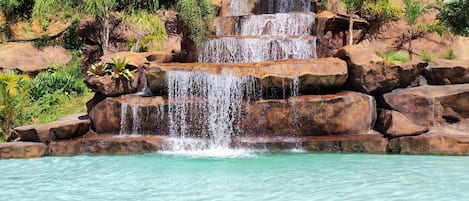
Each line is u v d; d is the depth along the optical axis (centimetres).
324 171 859
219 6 1970
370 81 1213
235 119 1207
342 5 1689
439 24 1549
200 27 1541
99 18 1767
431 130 1149
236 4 2022
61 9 1766
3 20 1936
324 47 1552
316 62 1222
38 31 1958
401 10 1598
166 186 738
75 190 718
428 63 1252
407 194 662
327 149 1112
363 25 1606
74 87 1717
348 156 1044
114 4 1714
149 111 1212
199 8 1554
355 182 752
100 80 1259
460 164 920
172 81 1241
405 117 1169
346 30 1577
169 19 1906
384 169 873
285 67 1204
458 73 1202
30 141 1130
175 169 895
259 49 1510
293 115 1180
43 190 721
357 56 1236
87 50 1908
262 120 1193
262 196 658
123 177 820
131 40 1842
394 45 1600
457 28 1531
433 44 1580
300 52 1522
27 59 1827
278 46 1507
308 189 702
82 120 1252
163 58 1458
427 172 835
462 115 1155
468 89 1152
